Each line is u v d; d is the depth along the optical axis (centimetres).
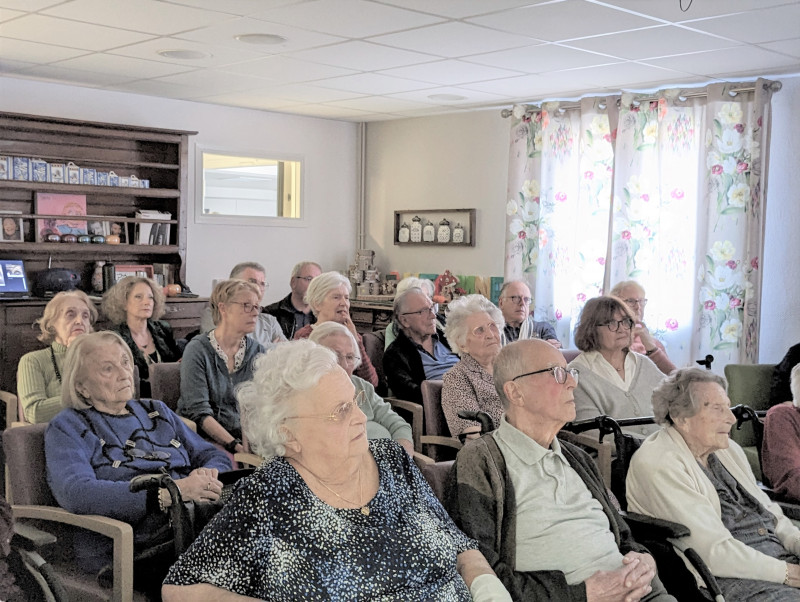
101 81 631
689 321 611
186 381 366
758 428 330
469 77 593
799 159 563
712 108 579
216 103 727
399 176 812
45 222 642
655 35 461
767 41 471
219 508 220
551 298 679
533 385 234
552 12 416
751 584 241
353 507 186
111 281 665
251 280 545
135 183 675
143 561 226
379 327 762
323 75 595
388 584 180
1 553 201
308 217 808
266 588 172
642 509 260
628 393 351
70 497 239
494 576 198
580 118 655
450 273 768
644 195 619
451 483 229
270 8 416
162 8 420
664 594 227
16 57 548
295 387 184
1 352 600
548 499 228
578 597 210
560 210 673
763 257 580
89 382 263
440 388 362
